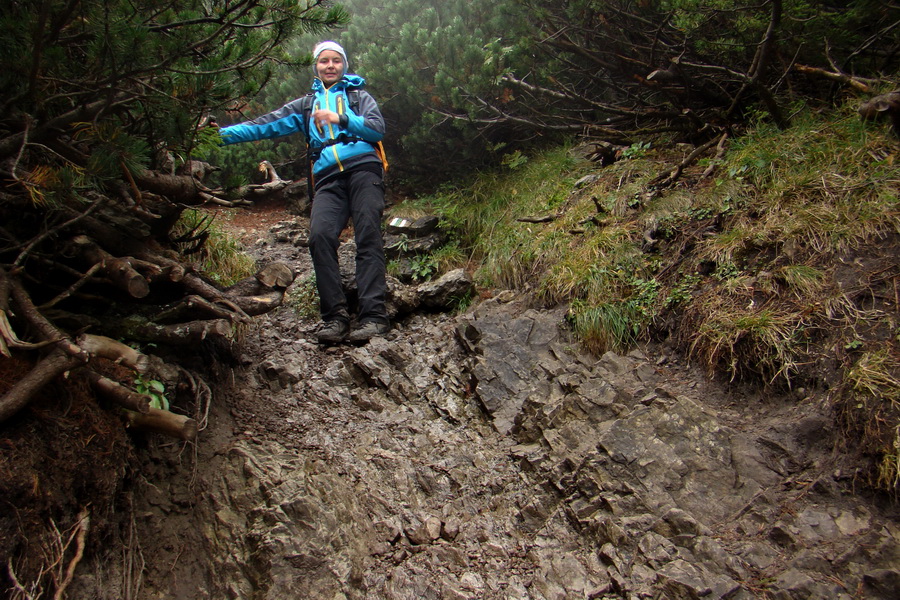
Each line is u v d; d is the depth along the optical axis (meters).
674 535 2.25
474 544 2.42
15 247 2.34
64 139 2.46
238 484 2.56
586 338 3.45
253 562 2.29
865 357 2.56
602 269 3.66
